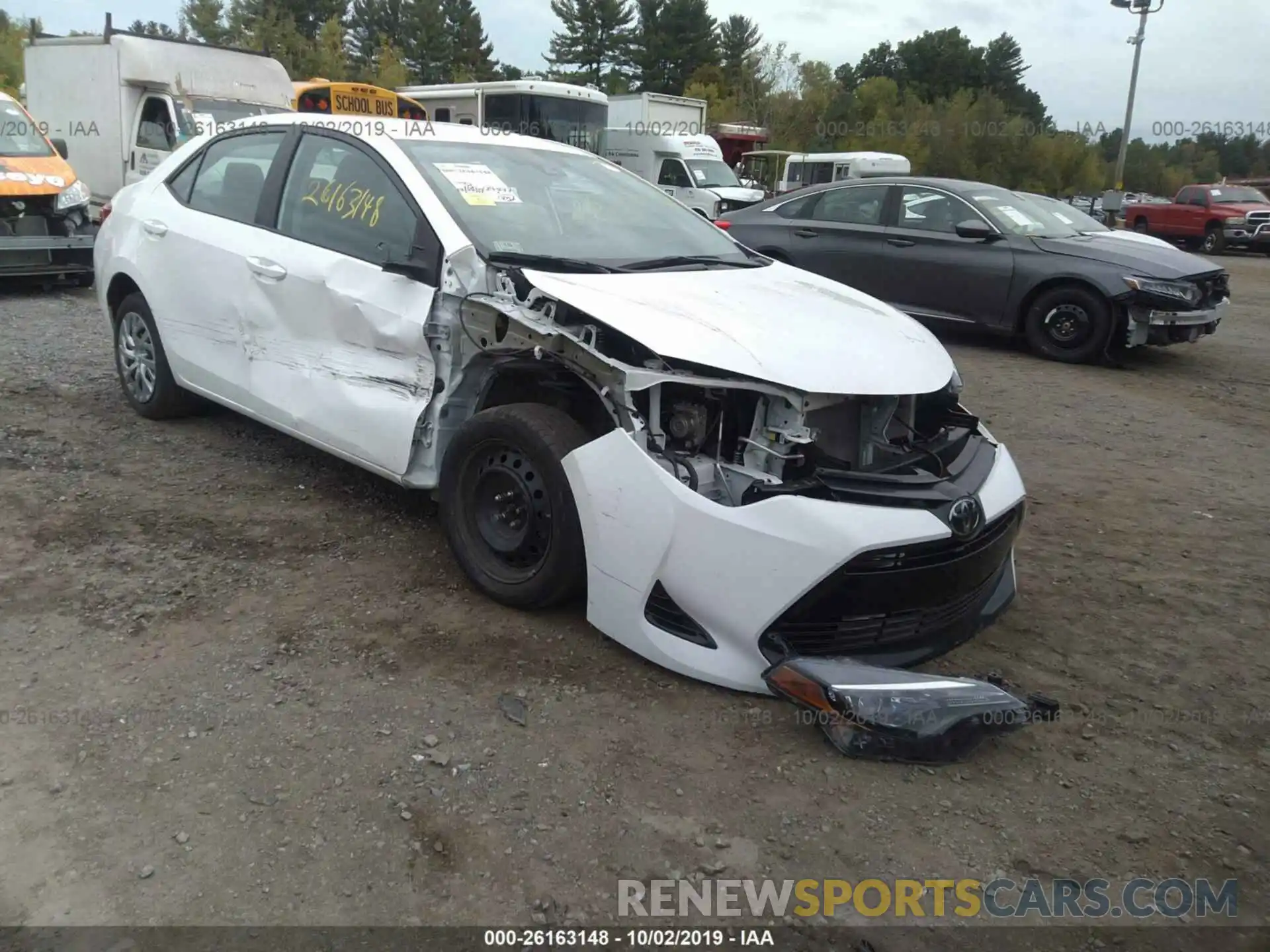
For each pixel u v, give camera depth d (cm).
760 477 316
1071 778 298
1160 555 474
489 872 246
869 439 339
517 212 417
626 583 327
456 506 378
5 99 1071
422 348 381
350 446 416
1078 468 606
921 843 265
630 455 321
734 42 7044
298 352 438
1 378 638
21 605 359
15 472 479
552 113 1898
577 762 288
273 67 1529
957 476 346
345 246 421
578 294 351
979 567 335
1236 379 880
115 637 341
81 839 250
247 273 458
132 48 1377
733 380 316
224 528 433
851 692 293
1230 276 1931
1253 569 460
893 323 394
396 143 430
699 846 259
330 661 334
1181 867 262
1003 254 926
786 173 2859
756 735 305
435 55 7206
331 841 253
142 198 548
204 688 314
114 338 580
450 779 278
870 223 1011
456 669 332
